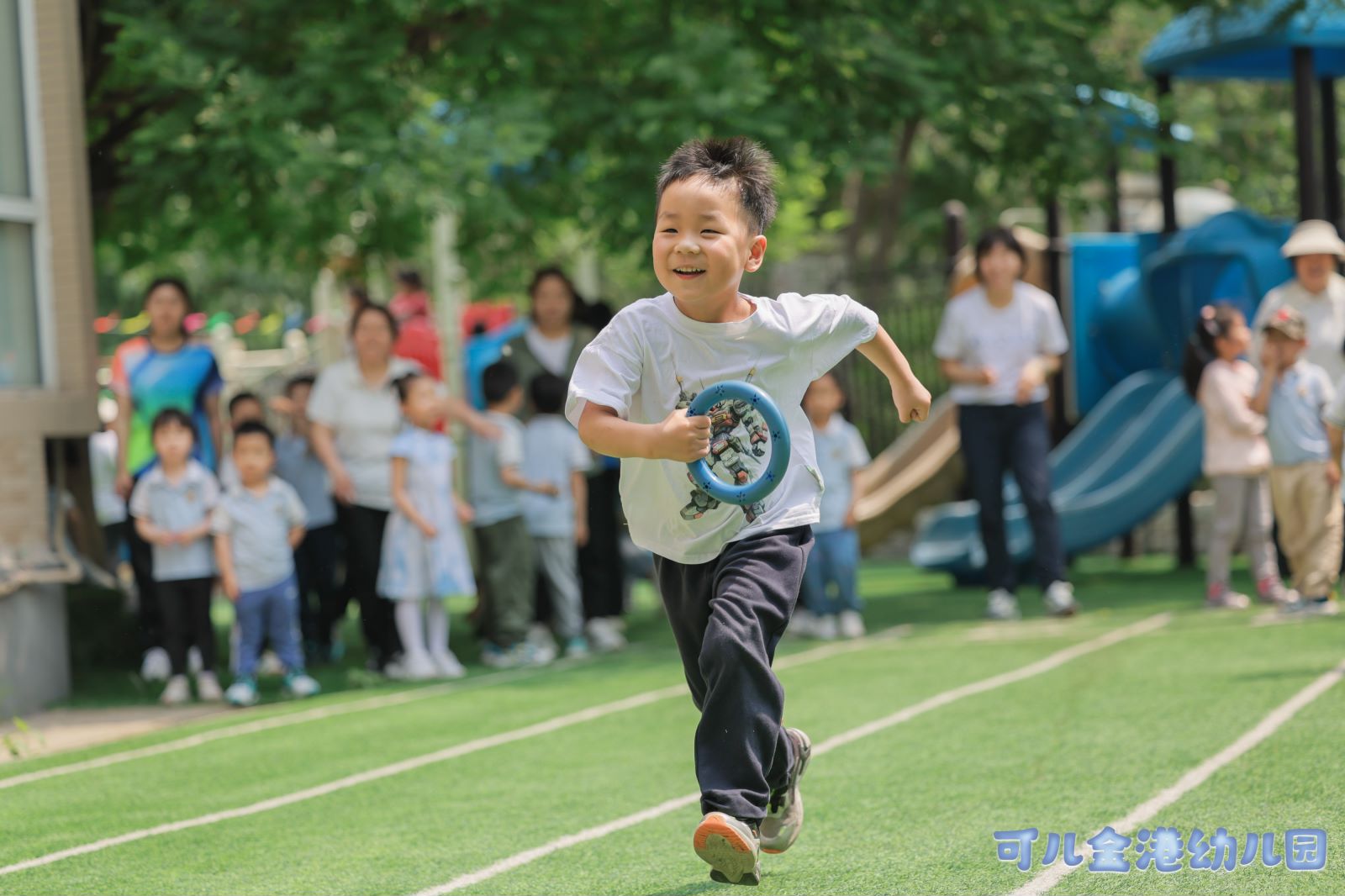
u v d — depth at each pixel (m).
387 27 31.50
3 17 26.78
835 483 31.12
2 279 26.66
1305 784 15.07
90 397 27.56
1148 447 40.16
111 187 33.75
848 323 12.66
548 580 30.83
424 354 39.50
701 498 12.20
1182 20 41.47
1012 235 31.58
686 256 11.76
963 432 32.19
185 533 26.77
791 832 13.01
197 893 13.73
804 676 25.34
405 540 28.33
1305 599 27.91
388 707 24.78
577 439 30.95
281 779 18.98
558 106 32.75
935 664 25.64
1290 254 32.41
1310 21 37.59
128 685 28.97
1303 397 27.86
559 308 31.62
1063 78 35.53
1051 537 31.67
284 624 26.89
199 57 29.31
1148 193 62.66
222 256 40.12
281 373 61.12
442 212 29.89
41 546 26.52
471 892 13.24
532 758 19.47
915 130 47.28
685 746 19.80
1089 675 23.08
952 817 14.95
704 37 31.67
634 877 13.45
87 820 17.12
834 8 33.75
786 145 31.78
